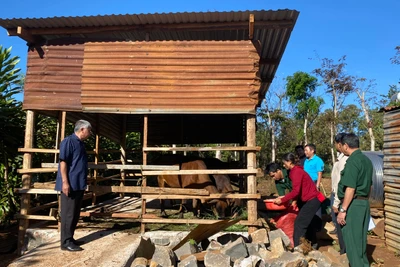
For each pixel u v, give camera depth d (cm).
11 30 577
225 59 573
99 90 583
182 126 1023
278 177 587
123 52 586
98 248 475
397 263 559
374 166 822
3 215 730
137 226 601
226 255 455
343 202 445
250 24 534
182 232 552
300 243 525
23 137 759
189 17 544
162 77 577
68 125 920
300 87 2295
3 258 576
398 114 605
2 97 753
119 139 980
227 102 567
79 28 578
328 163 2555
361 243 439
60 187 468
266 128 2453
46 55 599
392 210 621
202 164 676
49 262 422
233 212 649
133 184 1075
